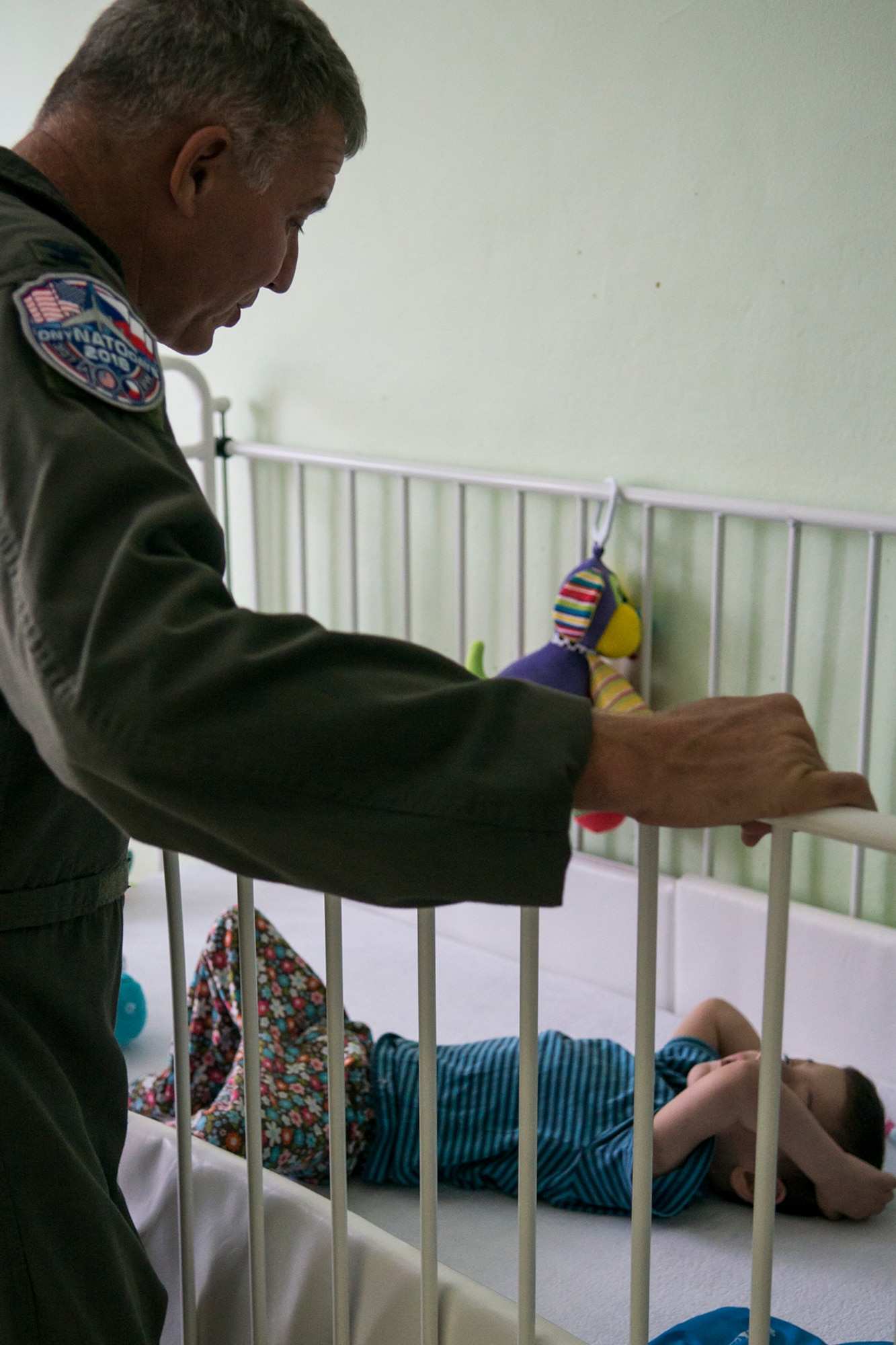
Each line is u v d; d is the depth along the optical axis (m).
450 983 2.04
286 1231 1.12
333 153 0.83
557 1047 1.66
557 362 2.11
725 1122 1.49
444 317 2.24
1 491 0.62
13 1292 0.76
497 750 0.61
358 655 0.62
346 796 0.60
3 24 2.73
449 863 0.60
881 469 1.78
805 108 1.76
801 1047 1.87
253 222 0.81
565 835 0.61
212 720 0.58
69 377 0.63
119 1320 0.81
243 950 0.95
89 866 0.82
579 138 2.00
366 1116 1.56
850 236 1.75
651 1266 1.42
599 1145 1.55
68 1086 0.80
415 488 2.35
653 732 0.64
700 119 1.87
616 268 2.01
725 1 1.81
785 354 1.85
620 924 2.06
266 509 2.60
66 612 0.59
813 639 1.90
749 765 0.65
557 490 2.07
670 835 2.09
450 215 2.19
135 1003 1.81
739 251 1.87
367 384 2.38
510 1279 1.40
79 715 0.58
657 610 2.07
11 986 0.77
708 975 1.97
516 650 2.26
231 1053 1.65
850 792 0.66
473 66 2.10
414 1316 1.02
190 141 0.76
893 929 1.80
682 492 1.98
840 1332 1.30
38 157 0.78
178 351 0.90
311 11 0.81
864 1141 1.56
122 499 0.61
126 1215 0.89
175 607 0.59
